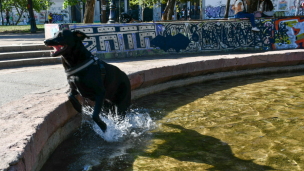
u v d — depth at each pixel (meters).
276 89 6.72
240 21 10.77
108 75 3.71
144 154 3.43
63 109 3.63
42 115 3.09
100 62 3.58
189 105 5.55
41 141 2.84
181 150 3.53
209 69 7.73
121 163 3.20
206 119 4.70
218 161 3.21
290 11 31.70
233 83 7.60
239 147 3.58
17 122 2.86
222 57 8.20
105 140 3.88
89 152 3.48
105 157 3.35
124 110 4.24
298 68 9.37
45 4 27.20
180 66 7.02
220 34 10.59
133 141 3.84
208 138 3.90
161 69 6.53
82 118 4.36
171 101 5.88
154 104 5.66
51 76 5.86
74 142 3.78
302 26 11.26
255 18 10.93
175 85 7.15
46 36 9.13
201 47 10.38
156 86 6.65
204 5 34.06
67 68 3.37
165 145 3.69
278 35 11.17
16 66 7.42
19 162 2.16
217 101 5.79
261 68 8.87
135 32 9.21
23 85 4.96
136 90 6.07
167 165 3.13
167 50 9.84
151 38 9.52
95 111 3.34
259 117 4.73
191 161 3.22
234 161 3.20
